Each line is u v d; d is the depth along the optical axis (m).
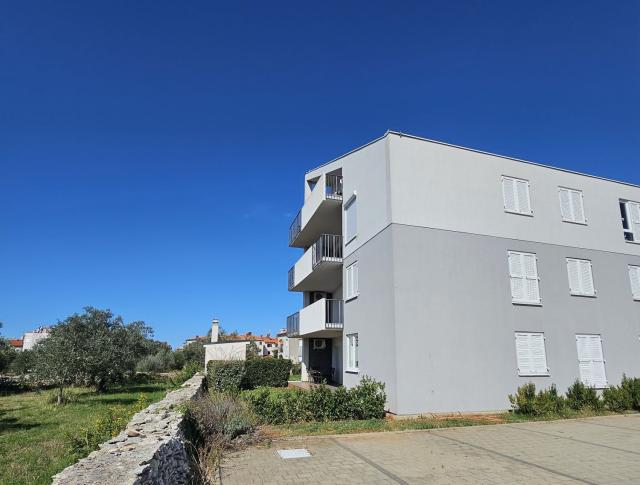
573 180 17.61
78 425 12.30
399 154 14.68
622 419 12.69
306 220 23.36
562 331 15.70
